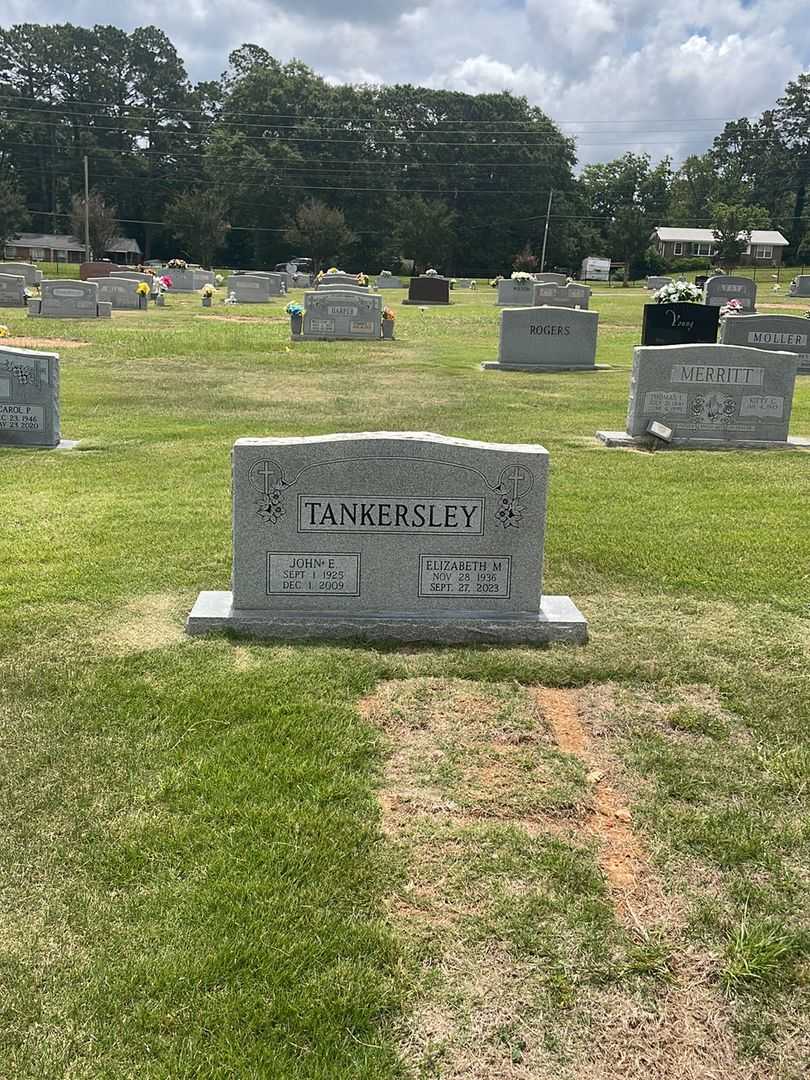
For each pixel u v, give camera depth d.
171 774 3.91
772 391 11.88
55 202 99.44
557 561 6.91
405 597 5.43
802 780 4.00
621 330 29.92
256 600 5.43
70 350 21.27
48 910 3.14
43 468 9.91
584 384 17.53
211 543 7.14
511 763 4.11
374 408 14.37
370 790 3.87
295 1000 2.80
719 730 4.41
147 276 44.69
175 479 9.42
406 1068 2.60
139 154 99.44
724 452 11.50
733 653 5.26
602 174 108.31
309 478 5.26
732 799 3.87
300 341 24.38
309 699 4.59
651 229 99.56
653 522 7.98
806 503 8.73
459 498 5.30
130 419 13.21
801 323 18.17
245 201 90.69
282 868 3.36
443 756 4.15
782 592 6.25
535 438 12.15
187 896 3.21
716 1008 2.84
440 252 85.81
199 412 13.89
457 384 17.22
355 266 93.31
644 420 11.83
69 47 103.50
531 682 4.90
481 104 101.88
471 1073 2.60
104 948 2.99
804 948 3.06
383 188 94.62
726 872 3.43
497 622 5.36
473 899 3.25
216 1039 2.67
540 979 2.92
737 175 116.50
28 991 2.82
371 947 3.01
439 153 96.88
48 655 5.05
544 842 3.57
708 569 6.72
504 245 96.12
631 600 6.12
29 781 3.86
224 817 3.64
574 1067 2.63
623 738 4.35
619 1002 2.85
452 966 2.96
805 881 3.38
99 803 3.72
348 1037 2.69
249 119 100.62
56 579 6.29
